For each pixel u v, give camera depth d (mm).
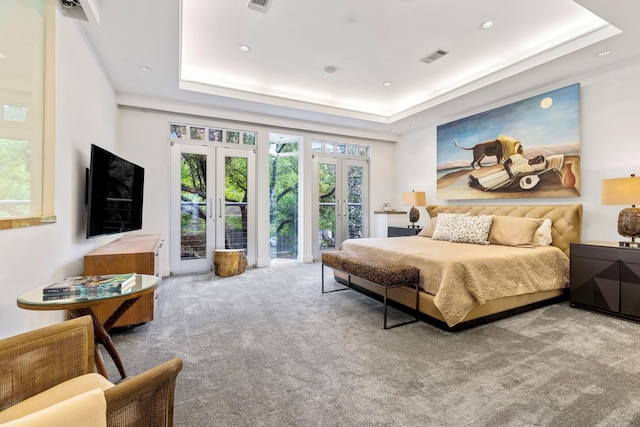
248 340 2346
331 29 3037
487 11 2758
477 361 2010
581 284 3041
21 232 1582
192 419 1449
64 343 1060
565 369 1899
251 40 3238
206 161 4879
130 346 2238
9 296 1476
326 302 3307
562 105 3652
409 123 5598
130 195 3223
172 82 3797
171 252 4629
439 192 5332
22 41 1690
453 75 4137
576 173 3525
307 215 5785
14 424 529
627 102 3182
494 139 4426
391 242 3957
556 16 2828
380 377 1820
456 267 2561
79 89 2533
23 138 1702
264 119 5141
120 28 2654
